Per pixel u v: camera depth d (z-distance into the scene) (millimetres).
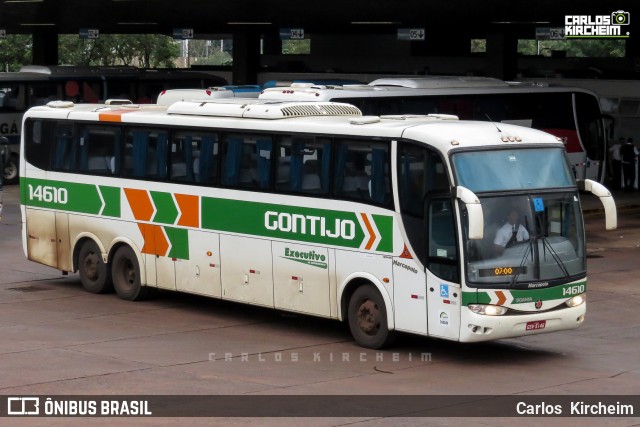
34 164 31938
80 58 108062
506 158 22703
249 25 68812
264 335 25422
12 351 23094
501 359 23016
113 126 29672
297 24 66875
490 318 21875
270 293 25969
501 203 22312
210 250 27250
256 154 26172
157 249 28594
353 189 24000
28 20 69125
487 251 22000
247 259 26406
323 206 24594
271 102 27469
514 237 22281
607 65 66812
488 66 65688
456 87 49094
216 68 78625
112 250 29984
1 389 19688
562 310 22688
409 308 22969
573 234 23062
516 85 52719
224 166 26906
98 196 30125
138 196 28969
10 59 106375
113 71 66812
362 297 23969
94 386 19969
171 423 17375
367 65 78625
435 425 17438
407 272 22922
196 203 27516
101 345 23875
